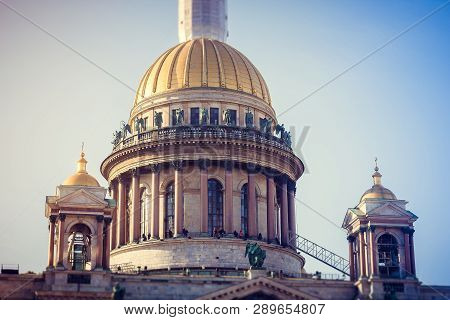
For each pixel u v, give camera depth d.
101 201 127.88
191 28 161.00
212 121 150.12
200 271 137.50
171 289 124.75
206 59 153.88
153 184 147.00
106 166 154.38
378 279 128.00
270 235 146.62
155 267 141.25
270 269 143.25
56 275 122.44
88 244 132.38
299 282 127.56
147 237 145.75
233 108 151.25
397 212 133.00
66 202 126.94
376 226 132.12
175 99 151.00
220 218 145.88
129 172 150.50
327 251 151.25
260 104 153.75
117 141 155.38
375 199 134.00
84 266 132.00
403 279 128.50
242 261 141.38
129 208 150.50
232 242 141.75
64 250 124.88
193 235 142.50
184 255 140.62
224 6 162.50
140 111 153.75
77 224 127.75
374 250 130.75
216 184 147.38
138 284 124.62
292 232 151.62
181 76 152.62
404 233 132.50
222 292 118.75
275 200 151.62
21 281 121.88
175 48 159.38
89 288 122.44
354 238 137.12
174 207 145.12
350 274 136.25
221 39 161.62
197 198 145.38
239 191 147.38
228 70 153.38
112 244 150.00
